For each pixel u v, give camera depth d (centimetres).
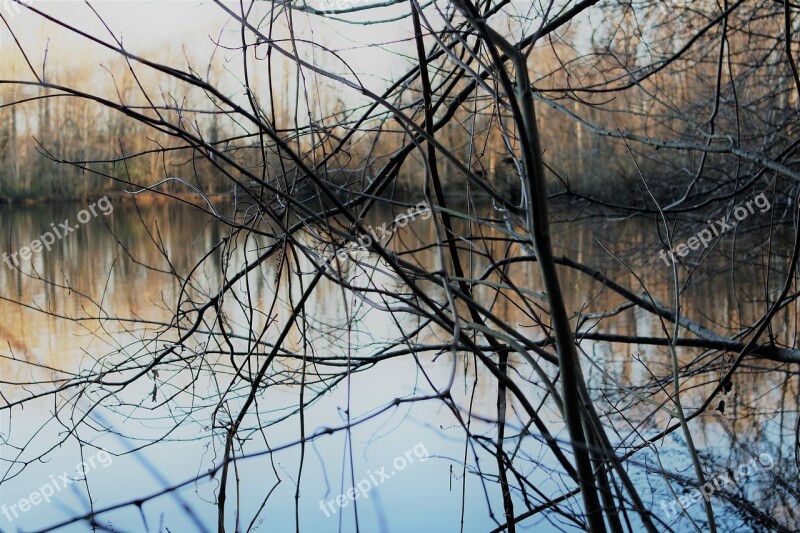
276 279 348
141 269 1373
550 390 247
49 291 1150
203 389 571
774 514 417
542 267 233
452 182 1120
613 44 618
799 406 549
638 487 447
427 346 376
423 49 333
